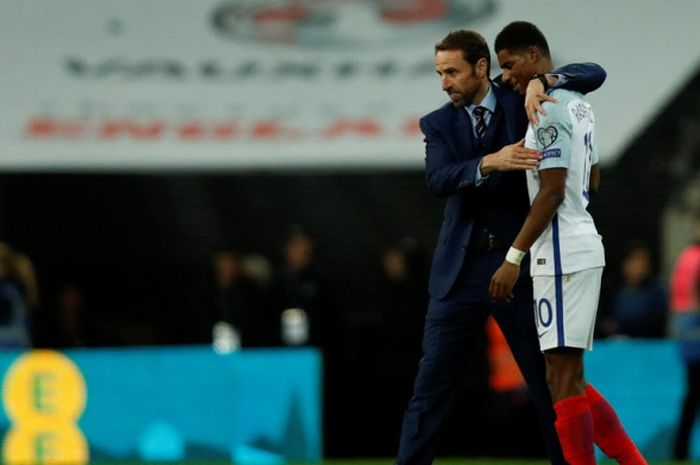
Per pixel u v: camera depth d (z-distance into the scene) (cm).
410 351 3788
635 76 3703
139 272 5212
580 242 1877
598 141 3659
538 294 1908
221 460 3594
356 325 3950
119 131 3797
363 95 3778
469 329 2025
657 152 4969
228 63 3850
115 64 3862
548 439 1991
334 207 5266
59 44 3881
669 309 4159
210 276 3966
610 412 1978
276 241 5256
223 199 5284
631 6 3756
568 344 1880
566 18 3762
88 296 5178
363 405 3872
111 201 5234
